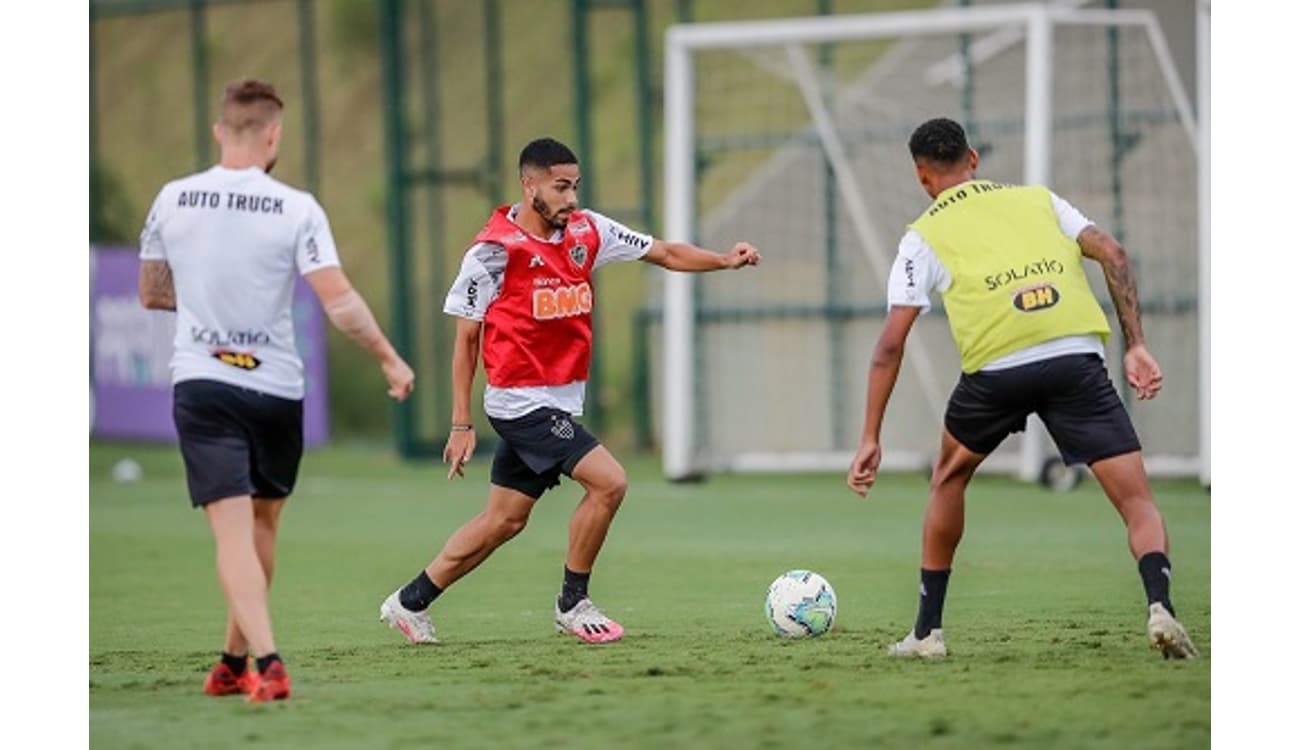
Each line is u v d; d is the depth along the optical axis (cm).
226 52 10469
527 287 3095
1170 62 6250
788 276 6781
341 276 2591
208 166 8812
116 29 10612
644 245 3206
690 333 6581
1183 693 2573
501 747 2297
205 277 2581
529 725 2425
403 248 7812
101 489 6875
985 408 2805
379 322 9581
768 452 6781
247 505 2594
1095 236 2831
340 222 9975
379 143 10075
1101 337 2823
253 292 2583
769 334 6781
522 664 2956
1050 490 6016
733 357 6831
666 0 9788
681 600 3766
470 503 6162
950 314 2820
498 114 7969
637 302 9050
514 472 3175
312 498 6394
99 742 2389
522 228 3109
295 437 2650
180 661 3152
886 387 2812
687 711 2498
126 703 2680
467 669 2922
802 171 6800
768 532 5062
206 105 8731
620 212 7856
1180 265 6234
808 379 6738
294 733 2411
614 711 2509
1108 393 2786
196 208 2594
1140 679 2681
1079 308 2783
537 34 10106
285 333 2619
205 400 2575
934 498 2895
